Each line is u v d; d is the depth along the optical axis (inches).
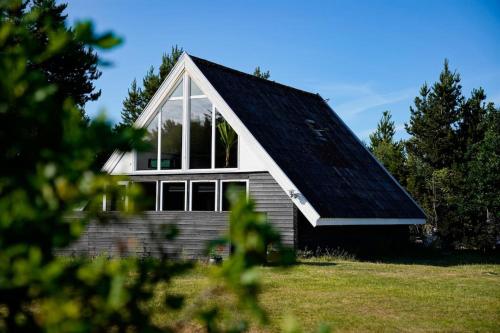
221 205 907.4
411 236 1320.1
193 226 765.9
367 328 382.6
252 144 881.5
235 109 916.0
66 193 81.6
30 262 75.4
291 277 617.3
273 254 80.4
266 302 462.3
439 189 1451.8
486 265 866.8
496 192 1095.0
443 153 1551.4
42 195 83.7
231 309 98.5
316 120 1147.9
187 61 944.9
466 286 584.7
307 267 730.8
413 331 378.9
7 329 91.1
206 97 936.9
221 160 916.0
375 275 660.7
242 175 892.6
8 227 80.1
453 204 1192.8
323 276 634.8
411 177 1508.4
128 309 90.6
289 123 1033.5
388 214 1002.1
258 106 995.9
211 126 929.5
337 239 950.4
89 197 84.7
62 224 84.4
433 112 1574.8
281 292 514.3
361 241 1016.9
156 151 965.8
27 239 82.7
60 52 94.2
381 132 2166.6
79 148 82.0
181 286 509.0
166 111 966.4
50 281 76.0
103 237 785.6
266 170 870.4
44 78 91.3
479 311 447.5
